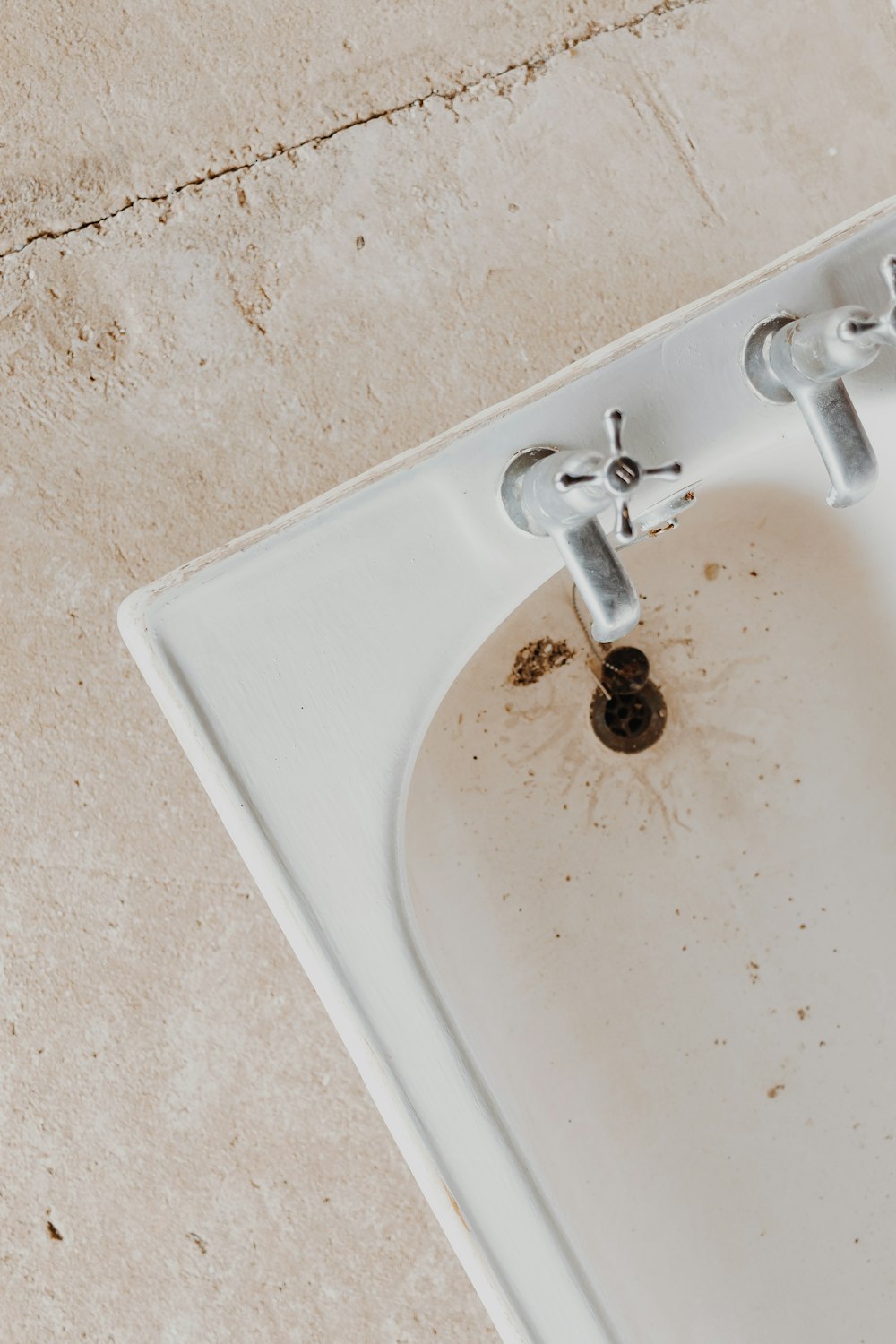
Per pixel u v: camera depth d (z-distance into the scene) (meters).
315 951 1.41
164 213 1.92
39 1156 1.93
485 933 1.56
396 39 1.93
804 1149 1.58
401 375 1.95
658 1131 1.56
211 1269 1.93
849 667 1.64
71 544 1.93
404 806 1.42
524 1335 1.40
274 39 1.92
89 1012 1.93
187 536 1.94
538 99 1.95
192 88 1.91
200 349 1.93
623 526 1.32
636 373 1.43
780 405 1.43
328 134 1.93
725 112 1.96
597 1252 1.45
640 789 1.63
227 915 1.94
